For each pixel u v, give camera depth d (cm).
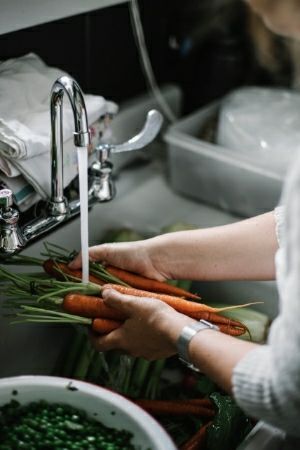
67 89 89
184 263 107
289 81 166
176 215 146
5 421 86
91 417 87
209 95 166
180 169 149
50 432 84
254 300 130
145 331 92
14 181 104
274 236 101
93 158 117
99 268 108
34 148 100
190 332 84
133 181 156
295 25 74
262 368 74
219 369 79
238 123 142
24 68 113
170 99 168
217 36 163
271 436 89
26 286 104
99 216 135
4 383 86
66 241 125
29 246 117
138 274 109
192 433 112
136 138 105
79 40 138
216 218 147
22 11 101
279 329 70
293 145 137
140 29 151
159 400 118
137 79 162
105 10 142
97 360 120
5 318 110
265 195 138
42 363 123
